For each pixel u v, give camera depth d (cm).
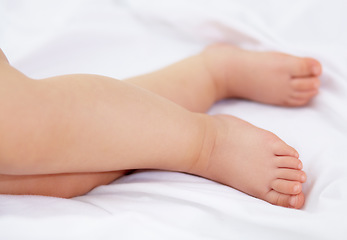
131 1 74
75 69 69
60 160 50
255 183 55
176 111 54
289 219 49
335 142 57
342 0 68
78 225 48
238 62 65
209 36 72
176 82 63
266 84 65
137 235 49
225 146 56
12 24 71
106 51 71
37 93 49
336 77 64
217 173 56
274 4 71
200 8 71
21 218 48
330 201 51
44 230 48
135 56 71
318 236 49
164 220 50
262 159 55
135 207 52
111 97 51
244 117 63
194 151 55
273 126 61
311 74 64
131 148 52
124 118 51
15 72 49
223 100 68
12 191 52
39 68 68
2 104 47
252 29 70
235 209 50
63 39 70
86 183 55
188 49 72
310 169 56
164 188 53
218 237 49
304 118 61
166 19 72
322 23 69
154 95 54
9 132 47
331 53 66
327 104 62
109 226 49
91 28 71
